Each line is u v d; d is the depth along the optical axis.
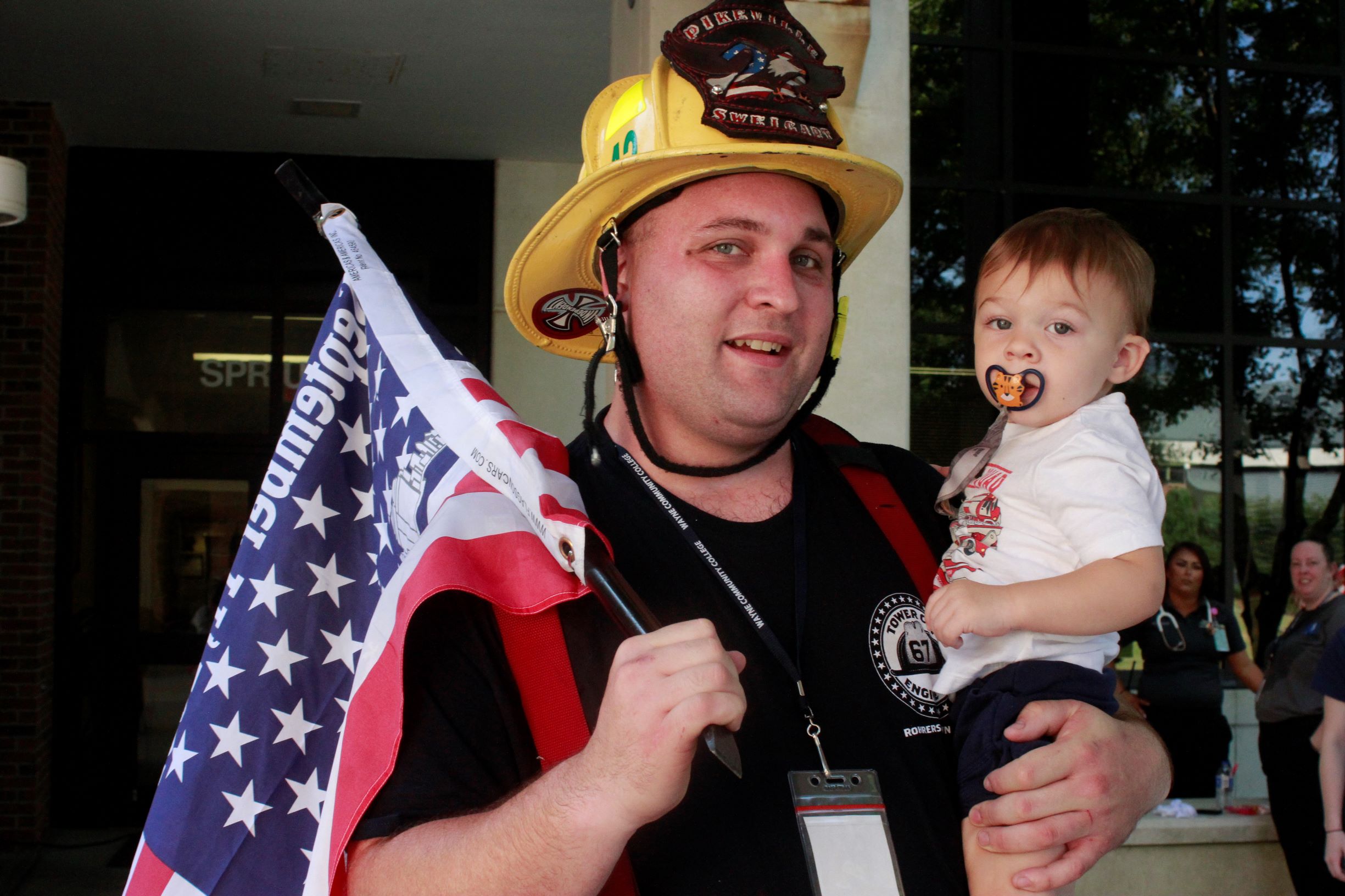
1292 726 4.53
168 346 7.16
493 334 7.39
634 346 1.59
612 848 1.08
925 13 5.53
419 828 1.18
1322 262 5.99
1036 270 1.71
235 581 1.65
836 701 1.48
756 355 1.51
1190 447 5.85
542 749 1.29
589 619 1.36
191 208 7.21
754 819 1.34
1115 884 4.65
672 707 1.05
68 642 6.85
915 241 5.42
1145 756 1.49
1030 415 1.72
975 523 1.70
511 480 1.37
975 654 1.57
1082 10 5.75
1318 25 6.03
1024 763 1.40
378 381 1.70
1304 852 4.47
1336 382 5.96
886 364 3.88
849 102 3.85
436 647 1.29
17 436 6.50
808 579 1.55
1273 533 5.88
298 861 1.52
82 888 5.59
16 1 5.27
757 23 1.56
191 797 1.51
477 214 7.50
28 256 6.53
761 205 1.52
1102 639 1.64
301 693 1.60
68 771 6.83
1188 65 5.86
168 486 7.14
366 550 1.72
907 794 1.45
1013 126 5.56
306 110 6.60
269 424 7.19
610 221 1.61
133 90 6.33
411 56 5.89
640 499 1.57
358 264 1.67
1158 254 5.80
